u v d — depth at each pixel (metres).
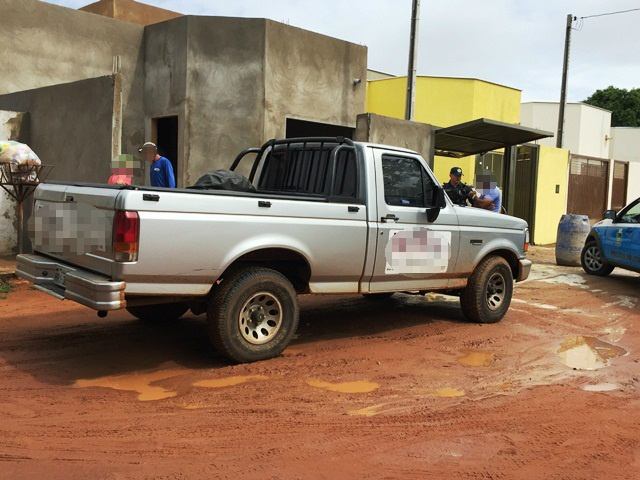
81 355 5.58
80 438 3.76
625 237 10.93
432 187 6.72
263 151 7.16
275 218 5.32
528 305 8.85
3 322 6.73
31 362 5.32
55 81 13.23
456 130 12.70
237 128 12.40
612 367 5.83
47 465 3.38
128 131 13.35
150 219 4.63
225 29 12.30
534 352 6.29
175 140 13.22
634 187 24.45
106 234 4.70
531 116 36.12
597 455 3.81
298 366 5.45
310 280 5.75
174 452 3.61
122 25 13.41
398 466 3.55
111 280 4.66
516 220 7.80
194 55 12.27
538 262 14.16
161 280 4.80
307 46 13.24
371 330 6.99
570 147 36.19
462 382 5.21
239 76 12.36
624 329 7.56
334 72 13.90
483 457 3.71
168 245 4.73
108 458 3.50
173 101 12.61
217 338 5.24
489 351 6.27
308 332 6.78
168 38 12.73
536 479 3.46
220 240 4.99
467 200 10.05
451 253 6.81
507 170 15.34
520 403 4.70
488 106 22.67
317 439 3.88
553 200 19.52
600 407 4.68
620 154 41.88
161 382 4.91
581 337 7.06
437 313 8.04
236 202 5.09
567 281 11.25
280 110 12.80
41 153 11.61
